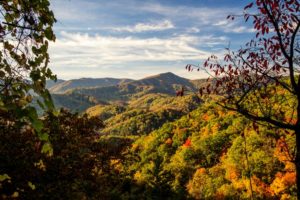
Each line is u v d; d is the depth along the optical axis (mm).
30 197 8773
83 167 12672
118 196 23344
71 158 11969
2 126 7113
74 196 12438
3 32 2623
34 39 2688
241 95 6285
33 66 2607
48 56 2709
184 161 71688
